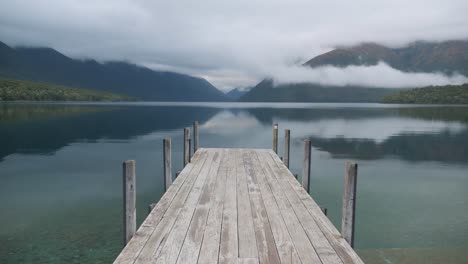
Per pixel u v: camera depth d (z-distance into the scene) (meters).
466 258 6.36
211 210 4.82
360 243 7.09
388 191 11.23
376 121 43.44
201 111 78.56
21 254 6.37
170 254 3.45
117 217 8.37
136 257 3.37
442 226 8.06
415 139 24.81
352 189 3.87
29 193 10.51
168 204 5.06
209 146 21.47
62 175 13.05
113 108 80.19
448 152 19.47
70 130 29.69
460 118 48.16
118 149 19.77
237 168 7.77
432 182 12.44
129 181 3.87
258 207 5.00
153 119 46.69
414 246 6.93
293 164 15.44
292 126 36.41
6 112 49.91
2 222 8.02
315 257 3.45
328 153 18.97
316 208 4.99
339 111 76.00
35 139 23.70
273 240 3.84
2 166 14.81
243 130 32.06
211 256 3.42
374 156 18.11
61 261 6.10
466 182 12.46
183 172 7.29
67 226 7.77
